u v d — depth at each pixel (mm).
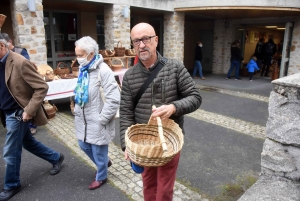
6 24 6781
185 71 1846
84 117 2430
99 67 2359
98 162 2590
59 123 4699
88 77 2373
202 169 3109
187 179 2881
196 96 1805
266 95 7297
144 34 1668
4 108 2352
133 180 2838
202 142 3945
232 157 3439
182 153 3557
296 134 2061
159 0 8133
